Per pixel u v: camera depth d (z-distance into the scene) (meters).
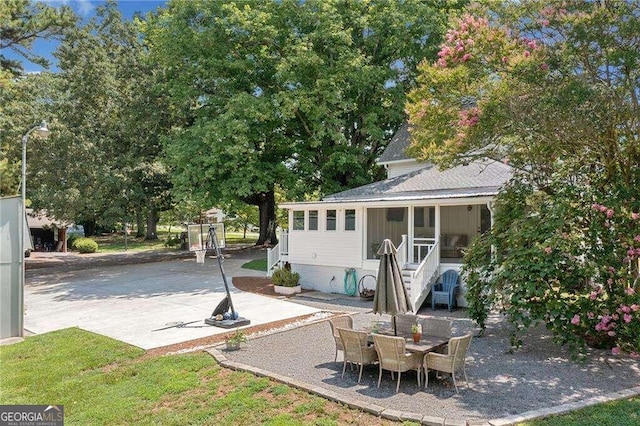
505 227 9.99
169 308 13.71
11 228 10.83
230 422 5.90
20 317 10.74
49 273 23.06
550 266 8.12
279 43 21.67
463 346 6.90
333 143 24.25
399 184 17.97
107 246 39.50
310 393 6.66
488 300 9.23
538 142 9.48
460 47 10.00
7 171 22.66
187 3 21.02
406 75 23.95
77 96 26.55
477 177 16.09
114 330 11.12
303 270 17.64
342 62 20.25
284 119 21.47
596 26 8.13
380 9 22.00
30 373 8.21
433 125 10.88
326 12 20.08
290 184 22.66
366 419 5.78
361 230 15.77
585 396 6.45
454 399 6.40
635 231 8.23
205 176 19.95
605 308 8.15
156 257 29.69
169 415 6.21
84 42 26.91
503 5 9.95
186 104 24.34
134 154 27.83
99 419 6.22
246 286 17.70
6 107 21.17
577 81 8.17
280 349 9.09
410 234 15.06
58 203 24.98
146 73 27.12
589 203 8.81
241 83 22.61
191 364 8.20
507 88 9.33
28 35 24.34
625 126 8.55
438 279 14.04
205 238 12.41
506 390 6.73
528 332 10.13
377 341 6.98
